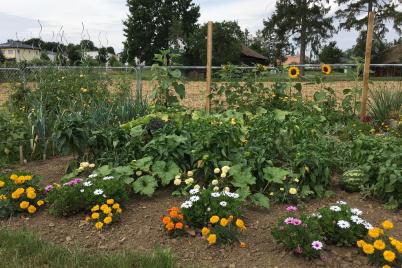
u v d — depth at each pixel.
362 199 4.11
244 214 3.76
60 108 7.01
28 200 4.03
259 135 4.67
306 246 3.04
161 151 4.41
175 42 48.78
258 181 4.26
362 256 3.11
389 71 20.27
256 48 56.25
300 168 4.13
